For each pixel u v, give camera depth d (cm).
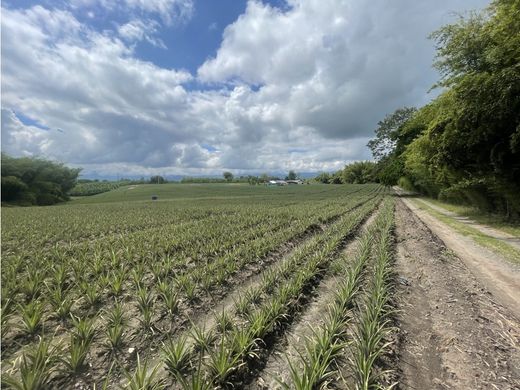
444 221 1570
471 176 1538
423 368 349
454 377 331
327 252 841
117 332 404
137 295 550
